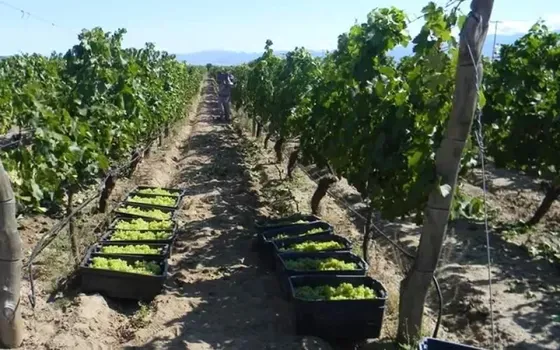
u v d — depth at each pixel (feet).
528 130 15.61
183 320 10.69
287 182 22.09
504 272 13.12
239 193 21.71
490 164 25.21
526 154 15.89
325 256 12.32
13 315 8.97
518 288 12.19
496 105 16.65
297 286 10.74
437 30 8.98
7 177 8.56
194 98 70.79
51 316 10.35
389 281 12.59
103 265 11.67
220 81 51.80
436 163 8.74
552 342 10.04
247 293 12.13
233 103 59.93
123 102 17.24
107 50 15.34
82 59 15.07
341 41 13.65
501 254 14.39
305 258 12.19
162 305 11.21
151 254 12.42
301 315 9.72
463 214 10.31
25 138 11.17
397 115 9.95
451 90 9.19
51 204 16.79
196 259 14.35
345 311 9.69
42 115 11.03
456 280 12.67
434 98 9.25
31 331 9.76
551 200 16.21
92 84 14.60
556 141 15.21
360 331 9.76
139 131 20.26
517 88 15.98
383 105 10.67
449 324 11.10
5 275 8.82
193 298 11.73
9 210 8.64
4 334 9.02
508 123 16.61
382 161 10.29
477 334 10.52
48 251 13.32
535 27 16.58
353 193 20.66
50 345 9.23
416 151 9.18
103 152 14.90
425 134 9.44
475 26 7.89
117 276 11.36
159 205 16.78
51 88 15.47
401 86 10.66
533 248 14.64
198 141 37.09
